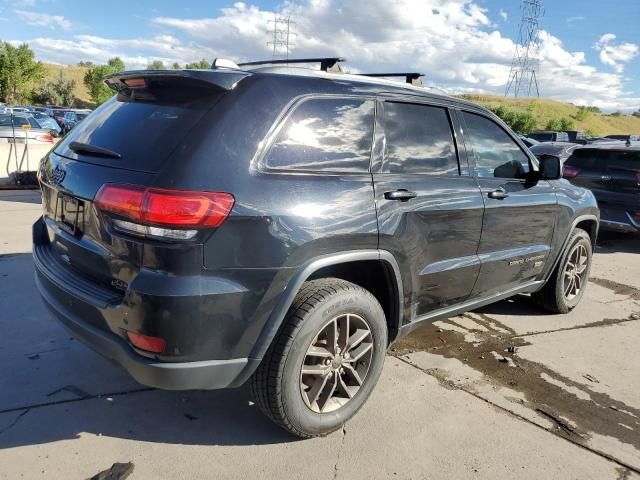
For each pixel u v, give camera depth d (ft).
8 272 17.25
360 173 9.51
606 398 11.46
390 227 9.61
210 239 7.57
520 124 233.55
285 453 9.04
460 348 13.71
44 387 10.67
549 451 9.45
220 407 10.36
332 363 9.31
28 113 62.13
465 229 11.49
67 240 9.11
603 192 27.02
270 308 8.20
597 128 312.50
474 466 8.95
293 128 8.71
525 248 13.73
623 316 16.89
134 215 7.54
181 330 7.52
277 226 8.09
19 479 8.08
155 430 9.52
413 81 12.19
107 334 8.15
